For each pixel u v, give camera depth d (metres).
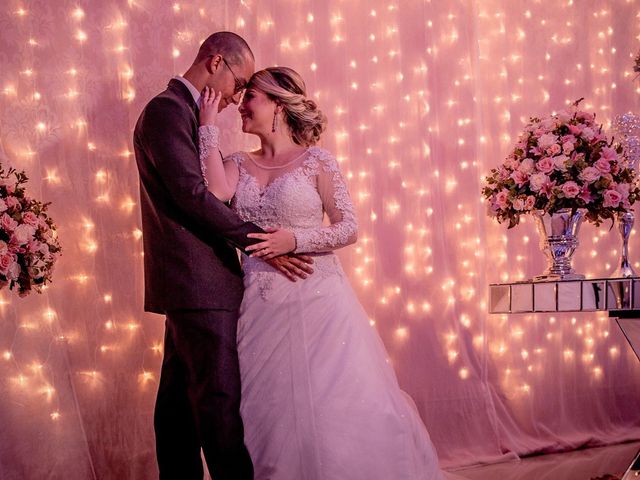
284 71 2.89
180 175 2.55
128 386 3.16
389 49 3.89
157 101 2.66
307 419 2.42
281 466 2.39
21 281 2.61
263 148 2.87
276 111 2.83
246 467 2.46
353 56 3.83
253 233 2.59
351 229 2.70
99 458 3.08
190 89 2.78
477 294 3.97
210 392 2.54
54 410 2.98
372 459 2.40
